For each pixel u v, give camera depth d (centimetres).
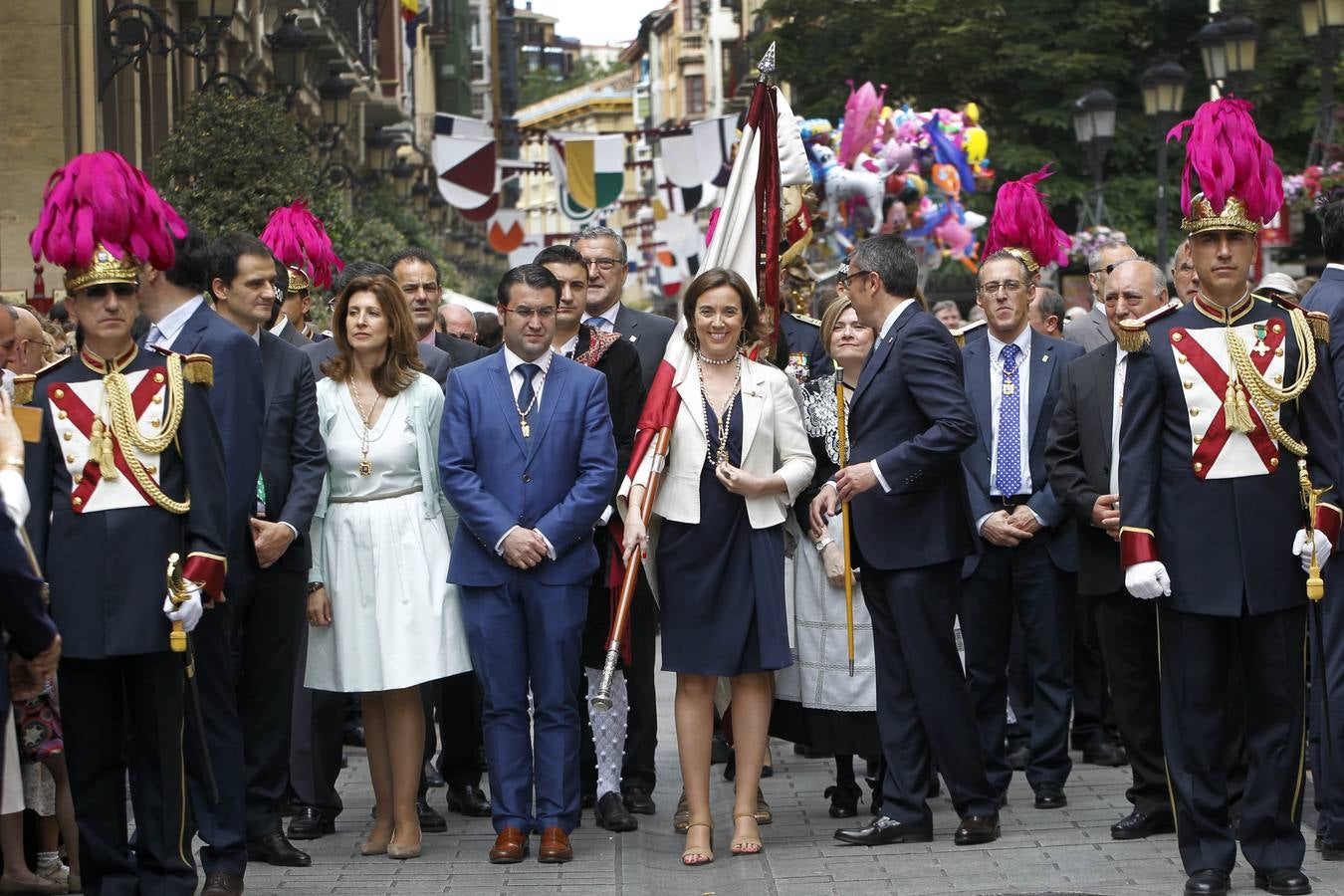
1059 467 907
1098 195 2488
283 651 853
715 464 876
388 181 3509
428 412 900
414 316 1088
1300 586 746
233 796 760
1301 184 1816
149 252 722
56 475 713
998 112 3938
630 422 988
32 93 1875
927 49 3881
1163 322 759
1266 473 744
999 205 1160
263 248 862
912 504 864
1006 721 993
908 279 880
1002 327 1016
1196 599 744
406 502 890
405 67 5216
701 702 883
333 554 884
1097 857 833
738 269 1012
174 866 717
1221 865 746
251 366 800
